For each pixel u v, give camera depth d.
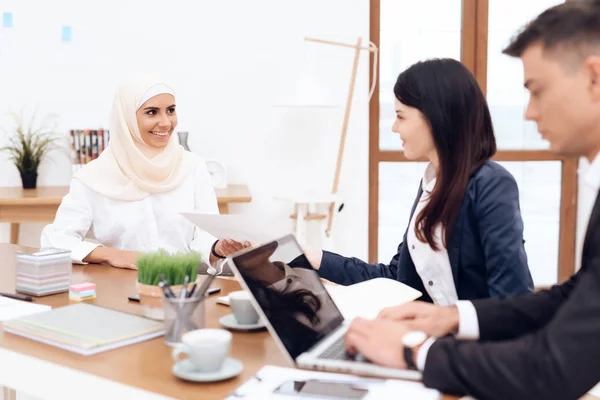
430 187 1.68
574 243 4.26
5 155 3.57
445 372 0.96
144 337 1.24
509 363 0.91
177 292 1.29
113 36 3.60
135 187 2.36
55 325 1.27
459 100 1.51
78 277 1.80
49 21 3.53
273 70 3.74
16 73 3.54
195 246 2.34
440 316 1.16
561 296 1.17
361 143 3.87
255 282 1.12
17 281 1.62
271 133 3.78
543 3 4.10
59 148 3.62
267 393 0.96
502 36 4.10
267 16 3.71
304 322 1.18
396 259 1.84
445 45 4.07
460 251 1.57
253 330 1.30
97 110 3.63
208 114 3.73
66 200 2.33
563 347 0.87
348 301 1.48
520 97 4.15
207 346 1.02
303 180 3.83
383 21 3.99
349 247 3.92
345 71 3.80
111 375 1.06
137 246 2.37
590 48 0.94
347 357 1.09
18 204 3.13
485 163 1.56
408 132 1.57
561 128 0.99
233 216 1.58
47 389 1.13
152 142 2.38
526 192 4.24
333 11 3.76
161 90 2.35
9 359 1.18
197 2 3.65
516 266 1.47
